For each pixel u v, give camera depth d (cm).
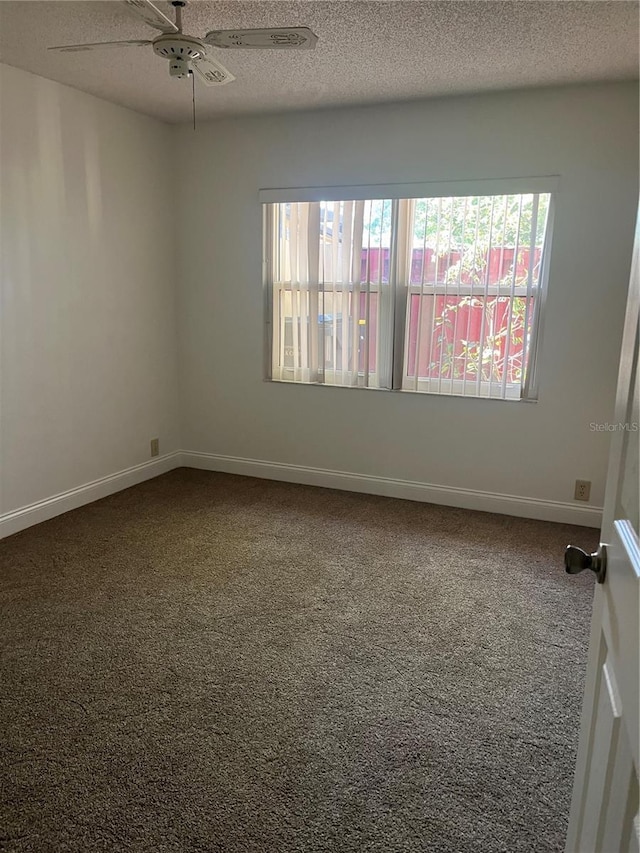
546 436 363
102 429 395
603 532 115
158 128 412
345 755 183
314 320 406
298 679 218
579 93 322
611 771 92
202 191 423
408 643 241
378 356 393
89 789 170
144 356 425
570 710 204
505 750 186
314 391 417
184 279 443
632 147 319
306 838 156
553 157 333
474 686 216
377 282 384
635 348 97
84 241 365
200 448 466
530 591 283
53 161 338
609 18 236
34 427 346
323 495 409
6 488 334
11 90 309
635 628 82
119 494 407
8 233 318
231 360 440
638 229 99
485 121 342
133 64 301
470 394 374
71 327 363
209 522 360
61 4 234
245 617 258
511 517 374
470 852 153
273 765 179
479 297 362
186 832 157
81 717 198
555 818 163
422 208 364
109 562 306
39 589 279
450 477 390
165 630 248
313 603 270
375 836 157
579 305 342
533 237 344
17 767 177
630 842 77
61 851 151
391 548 327
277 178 398
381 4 227
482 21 241
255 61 288
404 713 202
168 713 200
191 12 236
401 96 343
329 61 287
